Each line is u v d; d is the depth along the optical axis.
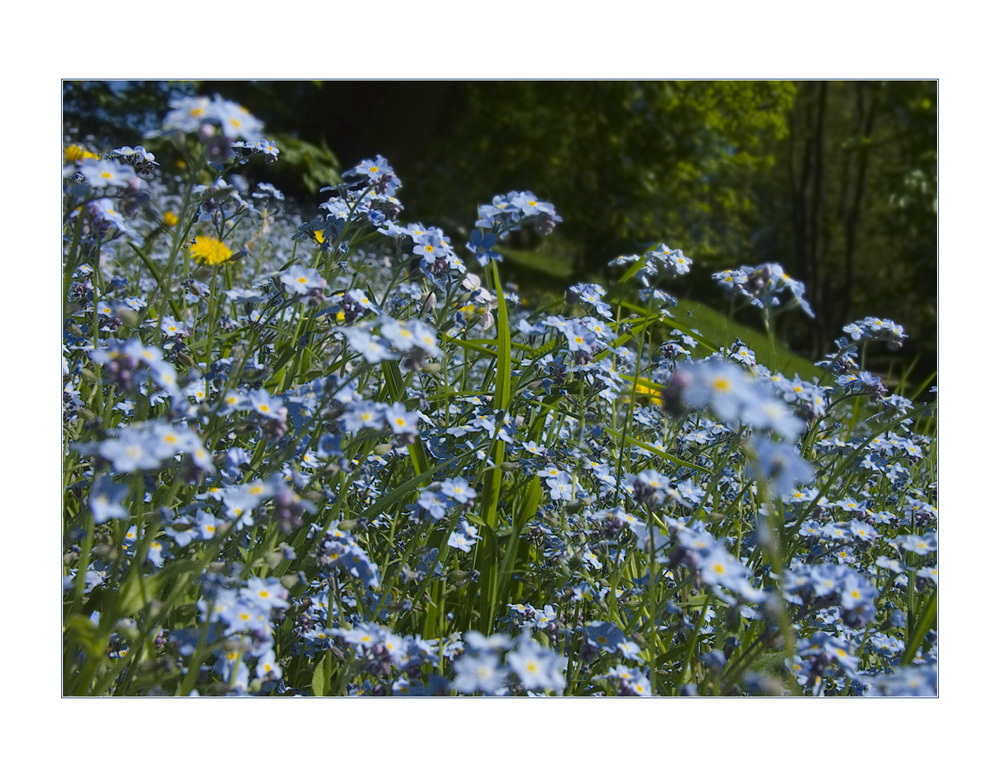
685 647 2.38
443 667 2.35
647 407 3.80
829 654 2.01
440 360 3.62
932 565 2.66
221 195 2.81
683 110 16.36
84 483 2.30
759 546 2.80
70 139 7.47
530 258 15.92
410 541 2.52
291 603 2.28
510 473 3.30
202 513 1.99
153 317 3.18
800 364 6.07
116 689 2.02
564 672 2.45
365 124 14.12
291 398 2.21
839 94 22.05
